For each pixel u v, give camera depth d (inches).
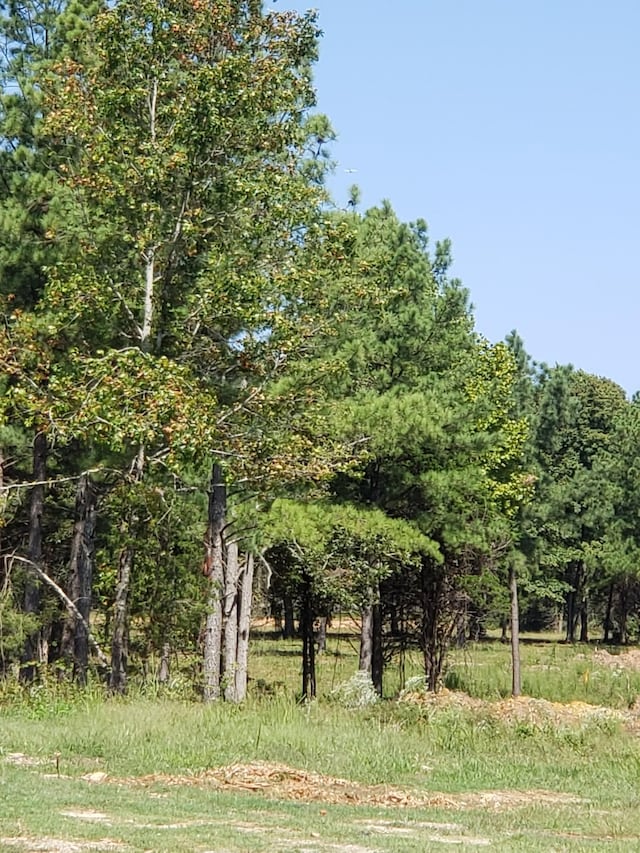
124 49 999.6
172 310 1021.2
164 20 991.0
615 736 848.9
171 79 1005.8
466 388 1521.9
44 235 1014.4
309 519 1115.3
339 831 450.0
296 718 796.0
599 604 3127.5
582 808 562.3
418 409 1179.3
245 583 1203.2
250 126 1005.8
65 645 1181.1
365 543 1178.0
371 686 1064.8
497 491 1571.1
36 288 1058.1
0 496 1050.7
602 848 434.9
